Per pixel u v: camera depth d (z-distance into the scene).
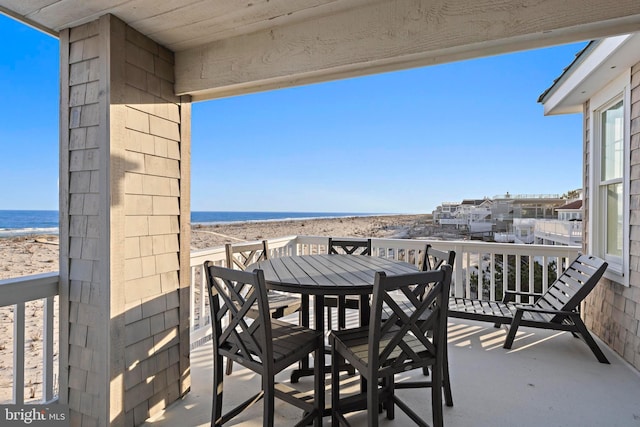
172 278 2.37
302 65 2.08
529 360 2.96
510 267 6.39
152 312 2.21
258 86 2.36
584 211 3.88
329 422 2.12
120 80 2.02
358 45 1.95
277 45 2.14
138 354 2.11
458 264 4.18
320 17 2.04
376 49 1.91
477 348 3.23
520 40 1.73
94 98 2.01
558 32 1.66
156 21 2.05
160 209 2.29
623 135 3.04
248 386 2.56
